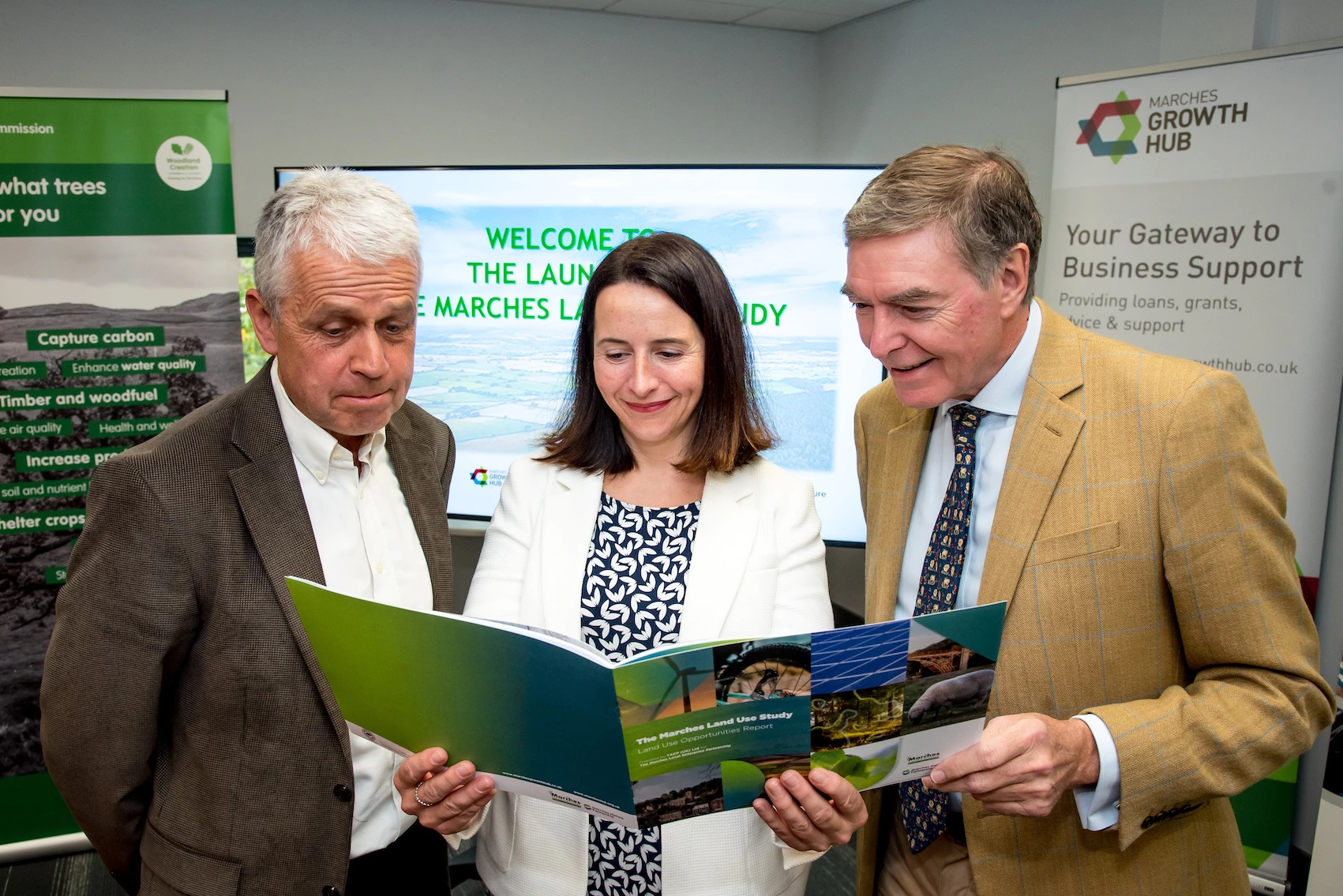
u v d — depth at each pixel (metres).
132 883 1.22
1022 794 0.92
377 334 1.06
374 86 3.98
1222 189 2.35
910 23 4.12
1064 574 1.01
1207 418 0.96
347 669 0.94
